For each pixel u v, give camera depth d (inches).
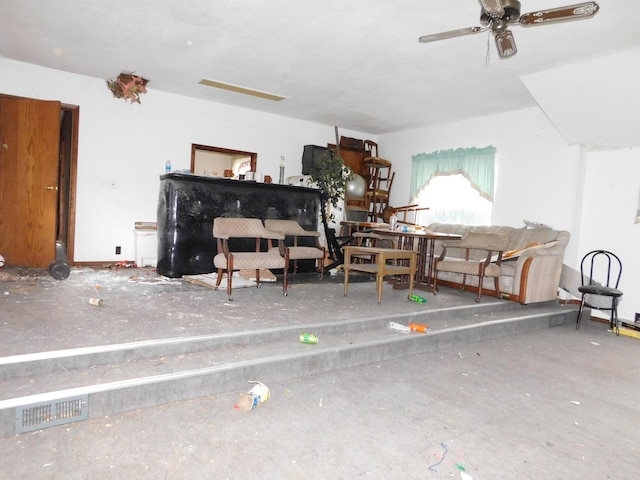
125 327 103.7
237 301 142.3
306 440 72.8
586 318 188.9
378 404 89.0
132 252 221.9
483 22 104.3
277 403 86.2
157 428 73.1
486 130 236.2
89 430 70.9
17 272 176.1
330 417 81.7
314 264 223.0
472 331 141.4
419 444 74.1
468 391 99.8
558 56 152.7
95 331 99.0
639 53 145.2
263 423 77.5
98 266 207.5
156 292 148.9
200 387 85.8
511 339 150.9
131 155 218.2
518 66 164.2
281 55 166.1
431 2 119.5
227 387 89.5
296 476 62.7
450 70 172.1
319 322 120.5
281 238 156.8
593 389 107.2
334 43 151.6
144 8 133.0
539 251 178.4
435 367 114.8
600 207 195.5
